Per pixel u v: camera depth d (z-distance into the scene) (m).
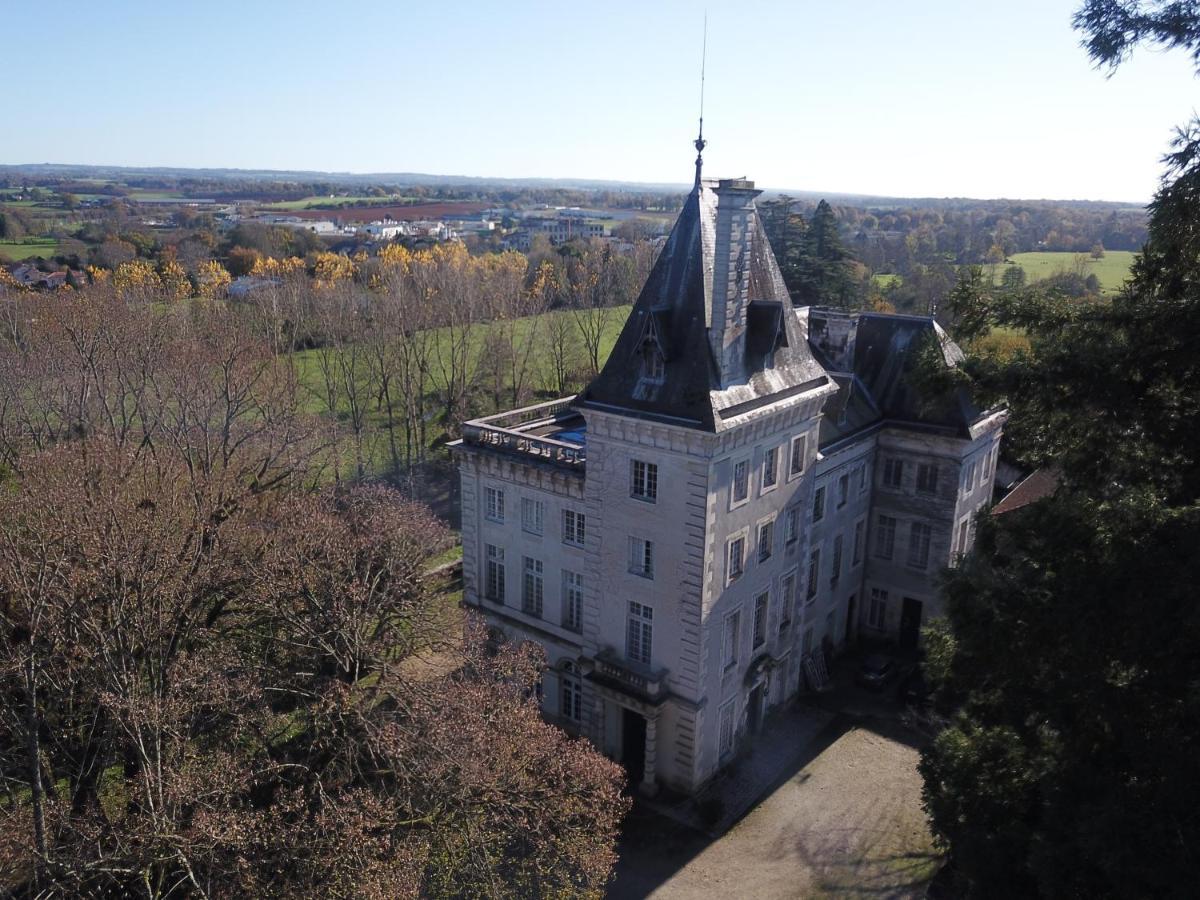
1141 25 19.52
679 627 37.00
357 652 36.69
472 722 31.12
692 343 35.03
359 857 26.88
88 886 28.72
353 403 78.44
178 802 27.38
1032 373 22.38
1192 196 19.58
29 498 38.66
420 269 122.69
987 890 23.17
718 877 34.44
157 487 44.34
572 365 107.44
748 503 37.88
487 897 30.50
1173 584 18.59
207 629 39.78
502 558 44.53
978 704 28.08
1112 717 20.73
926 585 50.41
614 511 38.00
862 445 48.41
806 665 47.44
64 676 33.94
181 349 63.97
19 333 74.94
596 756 33.12
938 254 177.38
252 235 185.88
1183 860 18.00
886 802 38.72
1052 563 22.08
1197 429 20.84
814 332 51.94
